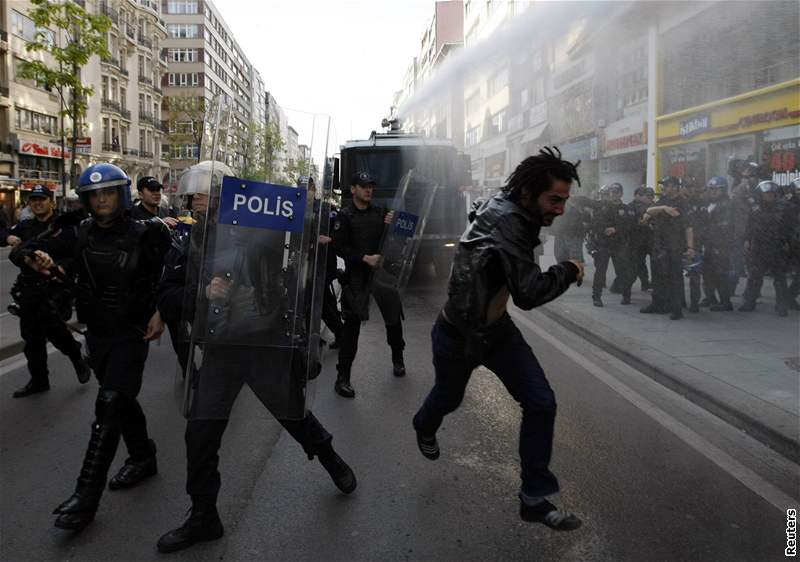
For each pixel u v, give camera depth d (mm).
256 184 2730
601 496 3238
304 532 2898
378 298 5309
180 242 3176
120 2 48094
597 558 2680
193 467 2758
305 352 2859
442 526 2947
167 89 75188
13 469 3645
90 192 3014
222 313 2762
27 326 5012
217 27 82688
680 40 13891
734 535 2859
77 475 3568
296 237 2791
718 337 6496
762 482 3406
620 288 9789
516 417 4457
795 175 10727
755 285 7980
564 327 7680
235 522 2992
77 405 4848
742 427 4164
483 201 2830
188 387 2768
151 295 3176
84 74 42344
